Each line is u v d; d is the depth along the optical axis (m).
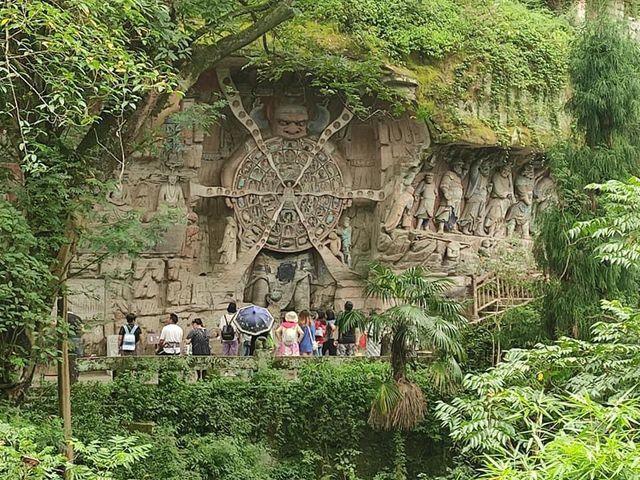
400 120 30.98
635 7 33.62
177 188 29.50
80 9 17.02
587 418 14.09
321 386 24.12
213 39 23.31
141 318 28.73
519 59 31.62
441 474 24.19
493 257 31.97
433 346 22.70
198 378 24.22
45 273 18.19
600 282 23.81
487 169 32.50
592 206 24.17
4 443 13.82
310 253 31.47
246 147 30.39
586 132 24.91
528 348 24.52
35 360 18.84
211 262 30.48
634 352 17.56
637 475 10.84
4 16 16.42
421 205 31.55
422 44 30.16
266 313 26.69
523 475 11.48
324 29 28.86
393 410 22.94
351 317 23.20
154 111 21.45
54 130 19.56
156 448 21.66
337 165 31.25
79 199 19.67
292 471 23.38
